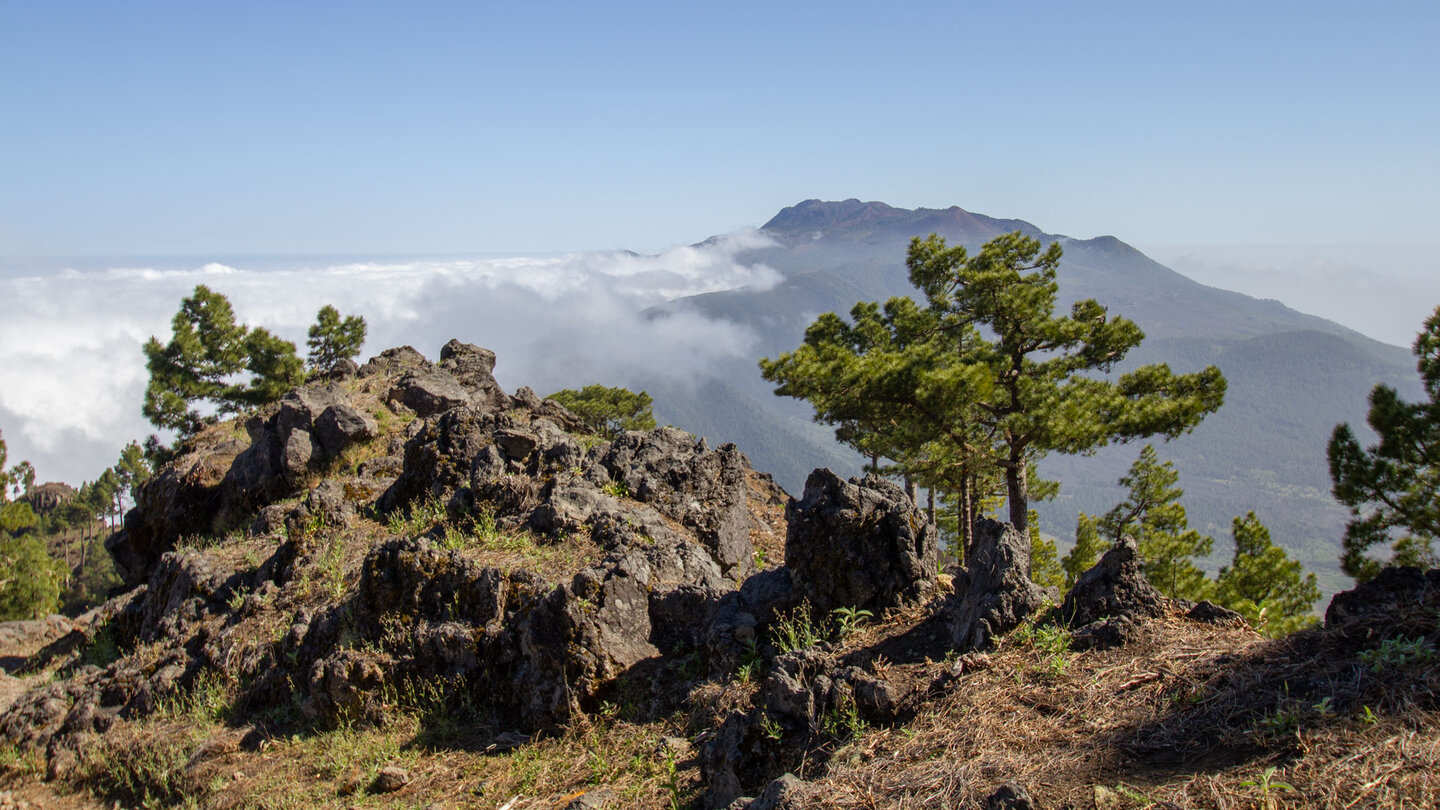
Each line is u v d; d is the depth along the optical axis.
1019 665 6.39
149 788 9.55
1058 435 20.77
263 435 22.28
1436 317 14.23
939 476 25.80
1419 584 5.92
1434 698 4.55
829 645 8.24
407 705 9.62
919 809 4.75
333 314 44.59
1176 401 21.42
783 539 18.48
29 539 40.53
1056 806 4.52
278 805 8.18
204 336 39.16
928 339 28.62
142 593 17.55
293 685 10.62
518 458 15.20
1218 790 4.26
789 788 5.26
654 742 7.82
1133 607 7.01
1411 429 13.87
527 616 9.45
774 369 22.47
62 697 12.14
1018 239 27.03
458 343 29.69
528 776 7.81
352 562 13.10
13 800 9.97
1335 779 4.13
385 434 21.72
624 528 12.21
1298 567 20.83
